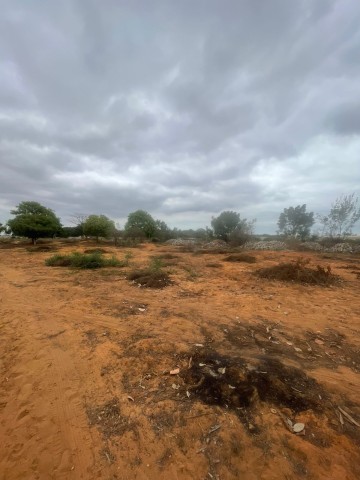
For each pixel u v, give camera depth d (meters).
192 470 1.96
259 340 3.84
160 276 7.58
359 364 3.29
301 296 6.07
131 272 8.24
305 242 21.19
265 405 2.52
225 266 10.30
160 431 2.29
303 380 2.90
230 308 5.16
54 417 2.53
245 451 2.08
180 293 6.21
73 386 2.94
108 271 9.05
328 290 6.69
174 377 2.97
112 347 3.66
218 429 2.27
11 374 3.22
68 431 2.37
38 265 10.90
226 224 25.50
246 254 13.66
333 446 2.11
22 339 4.02
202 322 4.45
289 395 2.65
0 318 4.87
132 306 5.25
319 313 4.95
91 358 3.44
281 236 25.36
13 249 19.27
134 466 2.02
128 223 28.70
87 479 1.96
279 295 6.11
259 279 7.81
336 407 2.52
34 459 2.14
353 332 4.16
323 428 2.27
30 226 22.12
